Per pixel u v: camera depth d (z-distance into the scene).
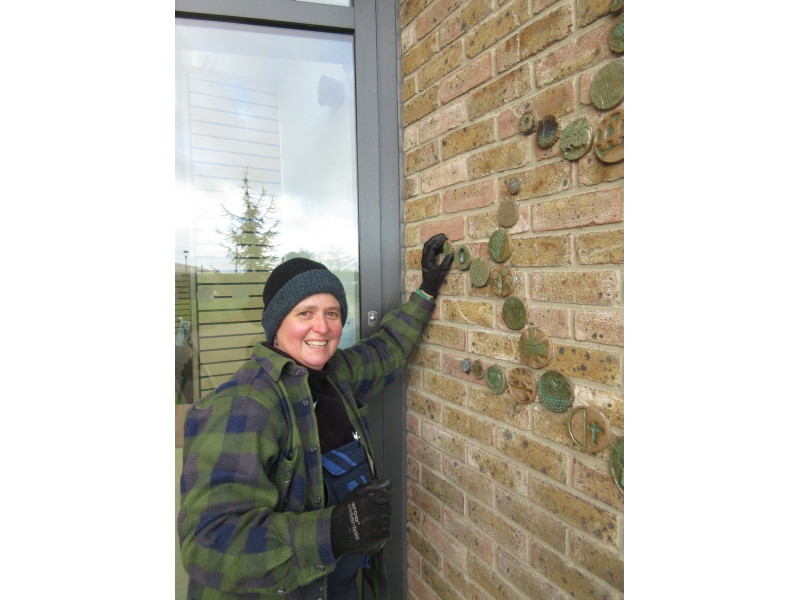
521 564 1.19
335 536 0.93
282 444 1.08
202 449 0.99
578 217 0.98
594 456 0.96
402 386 1.83
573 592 1.02
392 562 1.85
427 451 1.67
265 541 0.90
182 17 1.60
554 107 1.04
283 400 1.11
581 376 0.98
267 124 1.71
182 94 1.61
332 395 1.34
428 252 1.56
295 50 1.73
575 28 0.98
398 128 1.81
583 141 0.95
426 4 1.60
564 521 1.05
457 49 1.42
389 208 1.81
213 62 1.64
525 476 1.18
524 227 1.15
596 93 0.92
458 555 1.48
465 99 1.39
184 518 0.94
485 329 1.33
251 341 1.70
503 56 1.21
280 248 1.74
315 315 1.20
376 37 1.78
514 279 1.18
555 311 1.05
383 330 1.66
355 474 1.25
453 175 1.46
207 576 0.91
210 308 1.65
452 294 1.50
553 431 1.08
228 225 1.67
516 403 1.21
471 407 1.40
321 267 1.28
